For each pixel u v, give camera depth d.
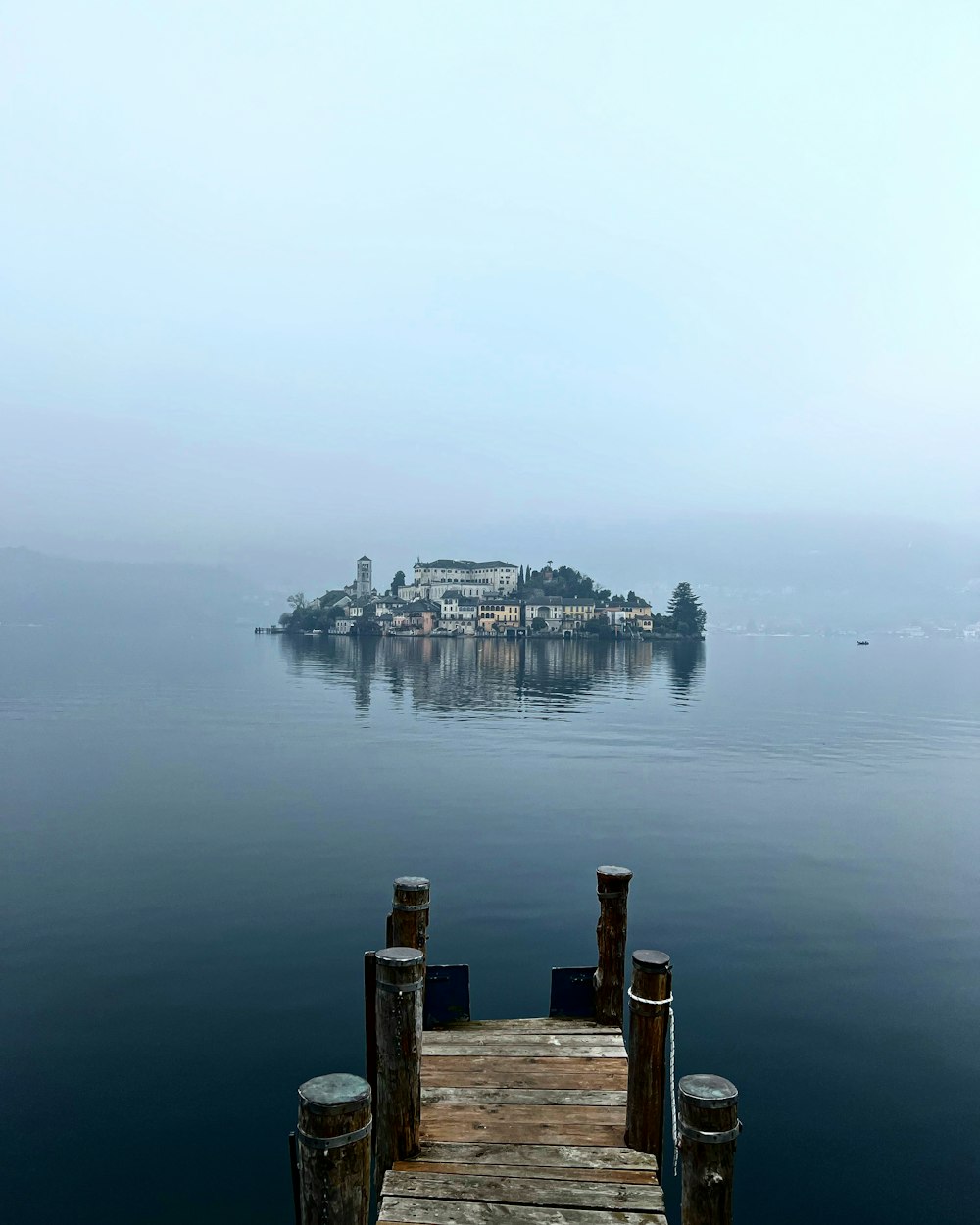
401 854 25.55
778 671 149.75
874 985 16.39
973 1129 11.75
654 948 18.23
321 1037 14.02
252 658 163.75
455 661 161.88
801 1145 11.31
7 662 136.12
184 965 16.88
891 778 40.44
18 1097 12.21
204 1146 11.22
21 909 20.03
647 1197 7.22
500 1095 8.94
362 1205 4.90
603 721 64.62
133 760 42.38
